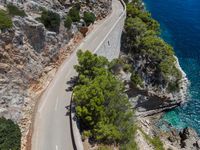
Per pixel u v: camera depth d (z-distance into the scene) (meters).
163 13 135.50
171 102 84.31
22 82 53.16
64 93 60.09
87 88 52.34
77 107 51.09
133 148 50.91
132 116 57.00
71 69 66.88
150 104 83.38
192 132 75.62
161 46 86.19
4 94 47.62
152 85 82.75
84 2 82.50
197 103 86.94
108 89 55.56
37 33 57.28
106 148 47.72
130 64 86.25
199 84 94.38
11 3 54.44
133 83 80.06
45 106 56.31
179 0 147.88
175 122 81.88
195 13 135.50
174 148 72.12
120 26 87.81
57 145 48.81
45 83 61.22
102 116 50.91
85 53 60.62
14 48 50.72
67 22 70.00
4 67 48.31
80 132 50.94
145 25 92.94
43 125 52.19
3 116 46.41
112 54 83.12
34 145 48.28
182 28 124.75
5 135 42.78
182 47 113.25
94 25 86.38
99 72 58.66
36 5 62.91
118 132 50.06
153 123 81.56
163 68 82.88
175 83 84.94
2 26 47.66
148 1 146.50
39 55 59.56
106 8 93.06
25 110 52.16
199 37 119.12
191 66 103.00
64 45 69.56
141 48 87.00
